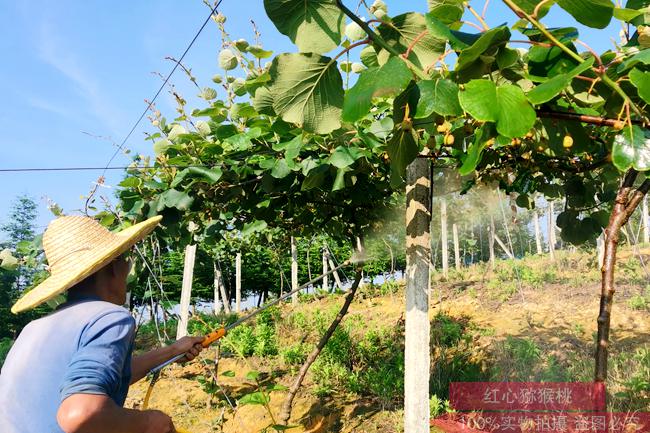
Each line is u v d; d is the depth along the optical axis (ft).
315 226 19.65
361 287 53.11
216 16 10.36
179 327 30.86
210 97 12.62
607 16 5.31
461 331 28.68
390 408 21.34
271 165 12.36
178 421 22.48
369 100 5.36
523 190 15.40
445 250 44.91
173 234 13.82
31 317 59.16
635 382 17.67
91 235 6.61
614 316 27.71
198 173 12.67
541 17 5.62
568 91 6.14
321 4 5.89
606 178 13.30
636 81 5.21
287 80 6.23
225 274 78.54
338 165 11.07
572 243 13.44
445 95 5.54
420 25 6.02
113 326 5.47
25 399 5.29
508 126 5.09
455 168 14.35
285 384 26.32
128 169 13.99
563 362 22.13
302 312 44.83
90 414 4.88
